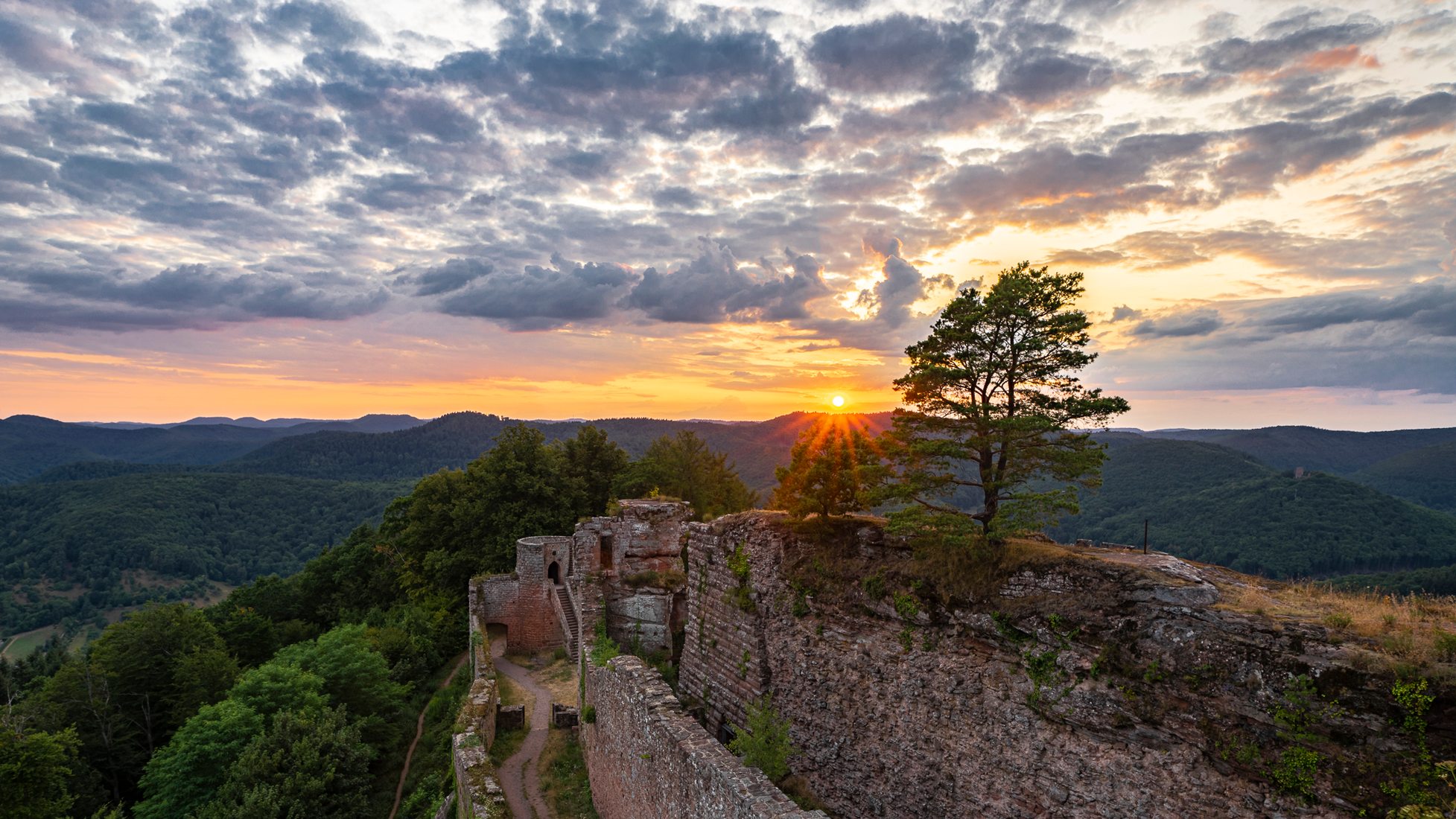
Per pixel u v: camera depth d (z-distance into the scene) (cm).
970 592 1666
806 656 2075
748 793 1105
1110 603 1434
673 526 3706
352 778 2686
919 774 1738
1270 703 1204
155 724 3831
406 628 4362
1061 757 1461
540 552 4078
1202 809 1264
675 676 3003
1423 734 1062
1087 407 1582
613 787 1838
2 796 2628
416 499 5503
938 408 1797
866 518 2103
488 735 2464
